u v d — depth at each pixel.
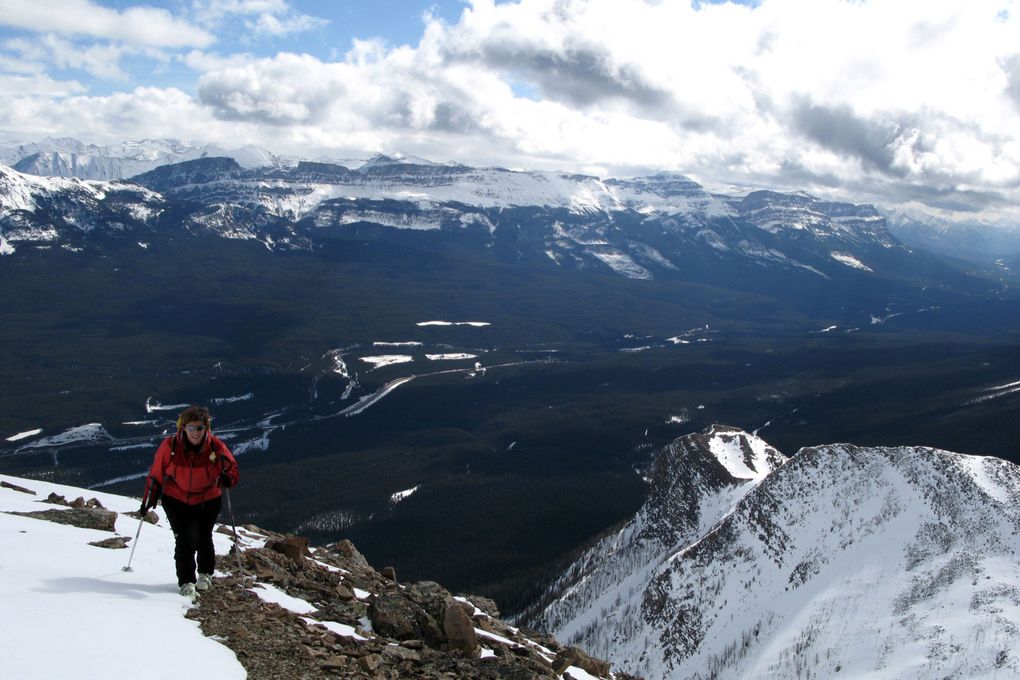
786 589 136.12
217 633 14.03
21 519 20.33
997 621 103.38
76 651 11.07
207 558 16.44
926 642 104.56
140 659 11.38
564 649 26.44
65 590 14.30
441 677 15.41
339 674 13.59
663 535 182.25
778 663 115.56
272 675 12.64
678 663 132.38
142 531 21.91
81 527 20.84
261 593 17.38
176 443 15.94
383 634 17.58
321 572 22.05
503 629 25.20
